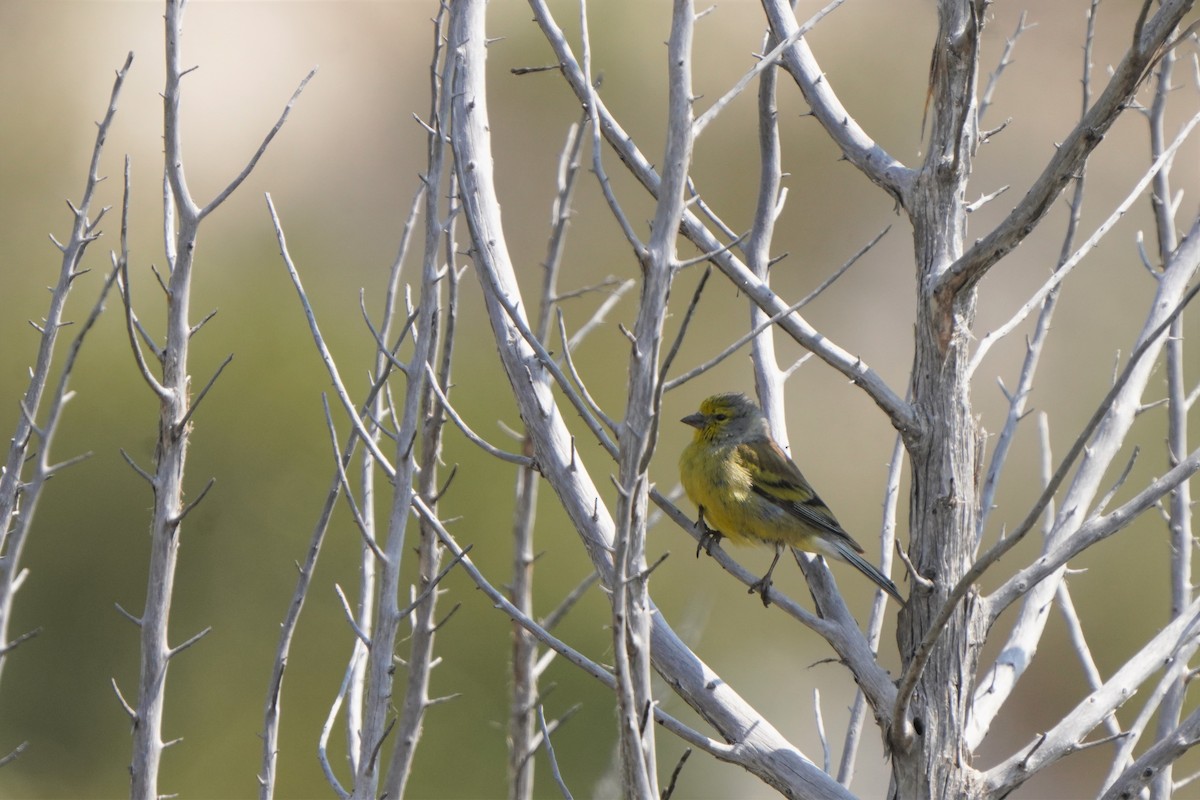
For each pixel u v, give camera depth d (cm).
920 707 531
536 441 570
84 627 1578
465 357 1667
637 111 1925
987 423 1756
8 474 595
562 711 1488
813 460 1853
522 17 1952
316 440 1623
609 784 673
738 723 549
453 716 1475
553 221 778
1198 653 1312
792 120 1997
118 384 1653
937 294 543
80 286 1684
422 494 645
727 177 1980
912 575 525
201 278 1747
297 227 1916
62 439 1620
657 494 630
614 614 412
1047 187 496
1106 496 558
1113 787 501
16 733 1515
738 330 1827
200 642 1515
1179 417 651
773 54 452
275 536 1582
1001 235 511
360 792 555
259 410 1625
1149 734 1466
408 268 1891
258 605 1543
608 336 1681
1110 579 1723
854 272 1981
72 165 1891
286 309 1731
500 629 1513
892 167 578
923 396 550
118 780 1516
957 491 541
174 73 598
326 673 1518
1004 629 1573
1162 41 463
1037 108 1980
